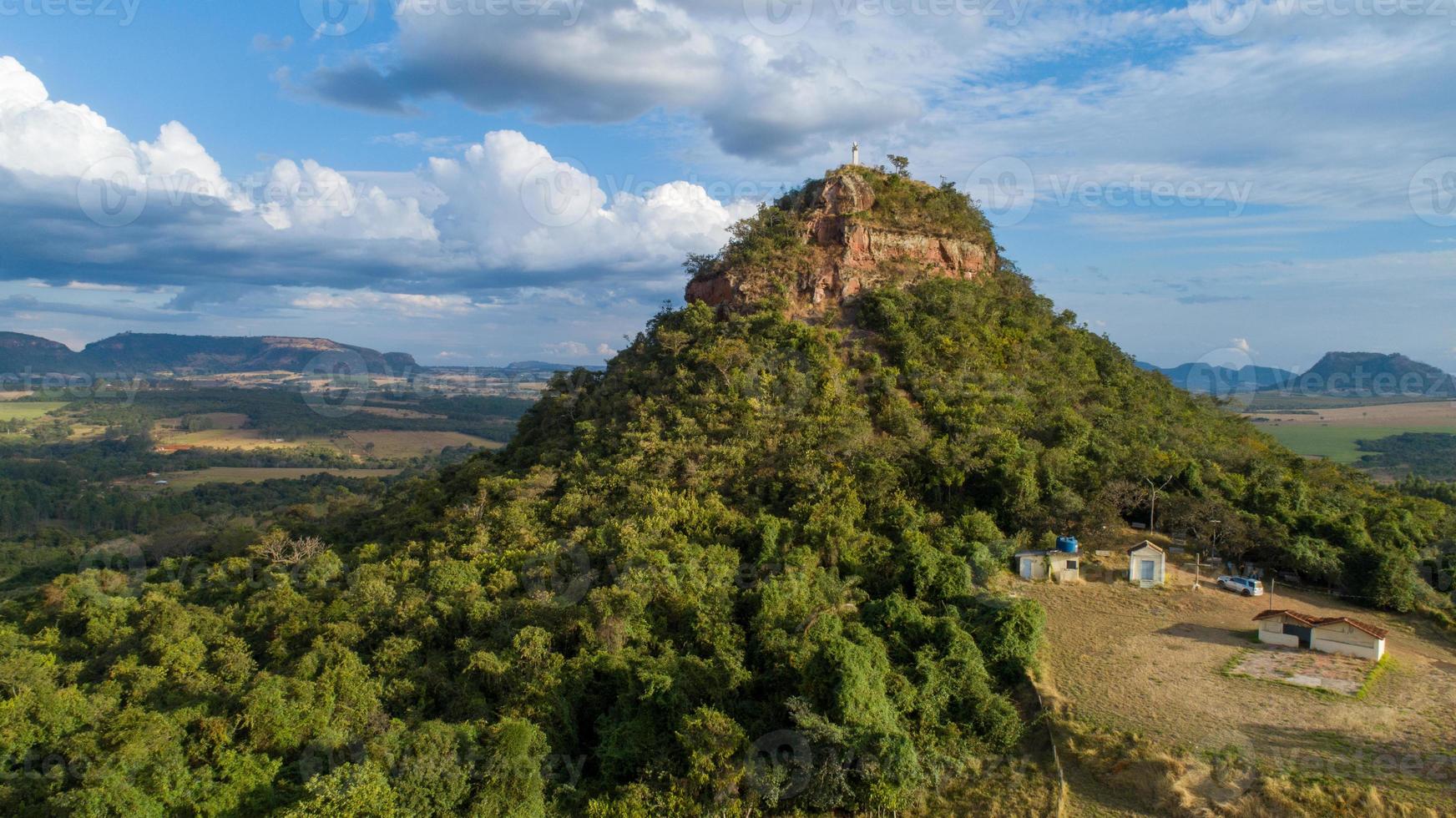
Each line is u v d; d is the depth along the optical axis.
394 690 45.38
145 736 39.31
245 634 55.38
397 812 36.75
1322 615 55.81
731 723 40.34
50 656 52.59
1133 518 69.81
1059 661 48.38
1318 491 73.62
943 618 49.25
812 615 47.56
